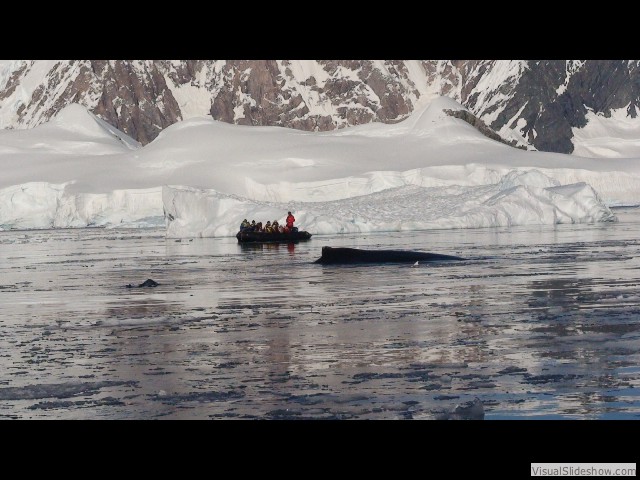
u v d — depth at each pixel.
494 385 22.45
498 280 45.47
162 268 61.53
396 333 30.27
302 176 172.00
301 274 52.62
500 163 176.12
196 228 104.62
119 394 22.70
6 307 41.66
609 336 28.38
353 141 191.75
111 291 47.16
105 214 167.62
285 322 33.59
